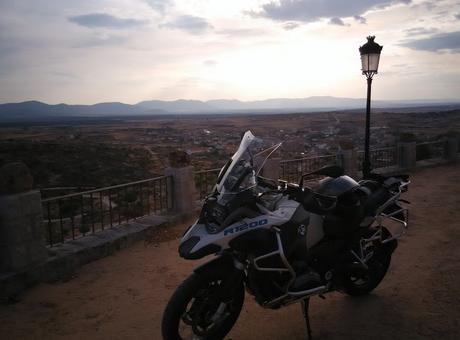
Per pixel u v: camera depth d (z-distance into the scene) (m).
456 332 3.59
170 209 8.05
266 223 3.23
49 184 26.08
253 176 3.35
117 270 5.60
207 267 3.21
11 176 4.90
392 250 4.53
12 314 4.33
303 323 3.92
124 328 4.00
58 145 36.06
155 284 5.10
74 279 5.30
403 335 3.60
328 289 3.74
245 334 3.76
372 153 13.19
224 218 3.17
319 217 3.64
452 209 8.23
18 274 4.88
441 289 4.48
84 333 3.92
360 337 3.61
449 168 14.20
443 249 5.85
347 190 3.74
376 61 8.98
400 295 4.41
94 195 20.08
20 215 4.94
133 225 7.09
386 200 4.33
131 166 32.66
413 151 13.71
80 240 6.21
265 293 3.34
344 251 3.82
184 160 8.01
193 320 3.22
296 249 3.43
